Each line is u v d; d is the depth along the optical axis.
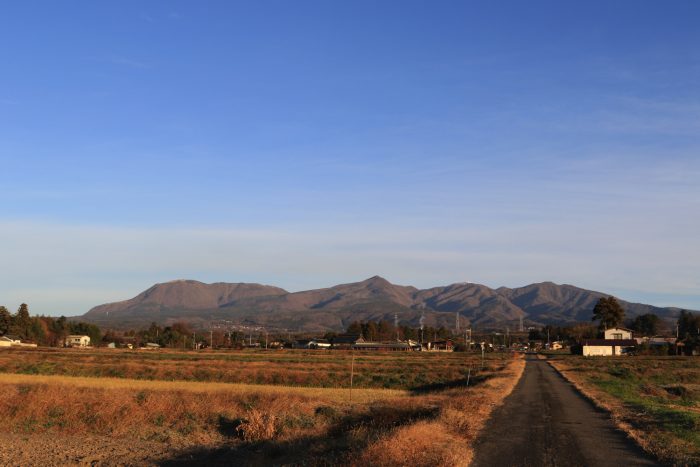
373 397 37.75
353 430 21.44
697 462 15.62
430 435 17.75
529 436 19.81
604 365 82.00
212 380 62.91
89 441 25.70
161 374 66.12
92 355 100.69
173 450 23.81
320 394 40.12
